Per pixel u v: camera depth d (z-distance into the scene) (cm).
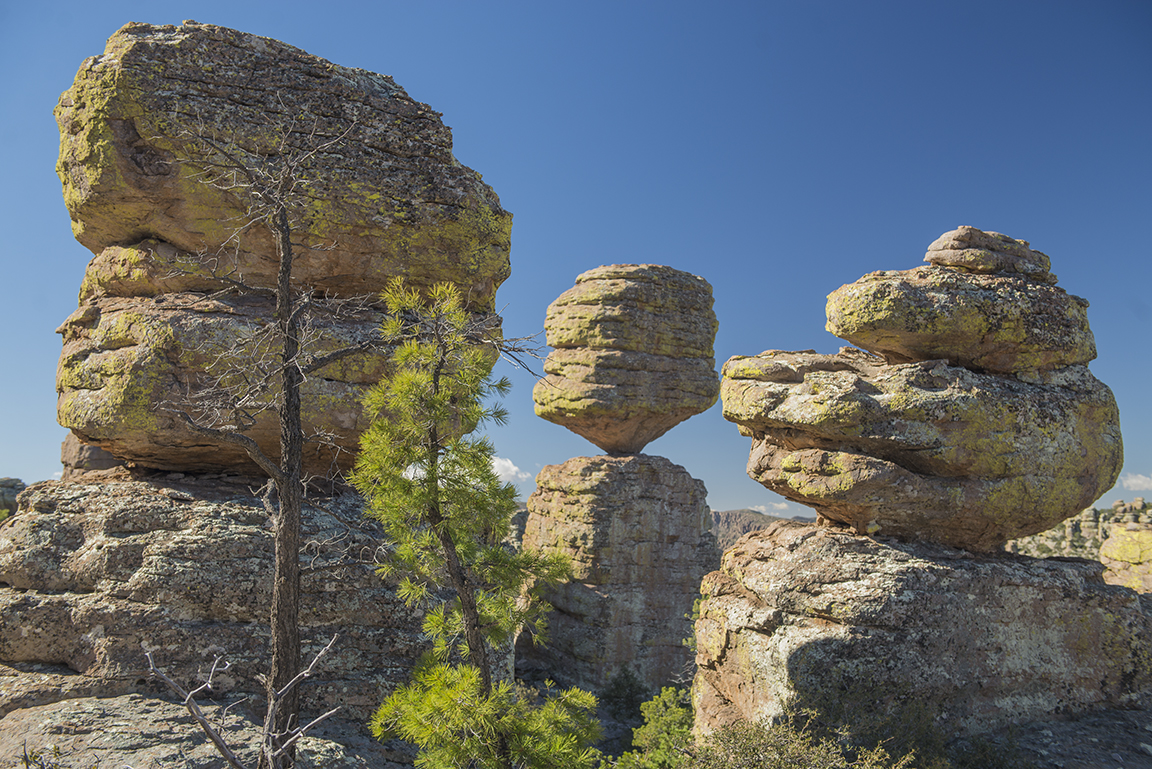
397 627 1280
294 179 1098
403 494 971
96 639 1105
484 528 1071
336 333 1395
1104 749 1134
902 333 1370
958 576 1281
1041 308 1380
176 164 1303
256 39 1385
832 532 1400
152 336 1270
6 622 1108
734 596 1466
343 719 1197
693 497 3500
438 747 920
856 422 1329
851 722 1155
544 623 1047
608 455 3503
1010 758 1106
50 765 833
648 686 3145
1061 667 1291
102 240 1424
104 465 1644
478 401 1026
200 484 1391
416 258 1501
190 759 923
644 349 3431
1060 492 1349
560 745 930
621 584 3244
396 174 1478
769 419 1445
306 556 1258
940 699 1208
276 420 1327
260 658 1162
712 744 1177
